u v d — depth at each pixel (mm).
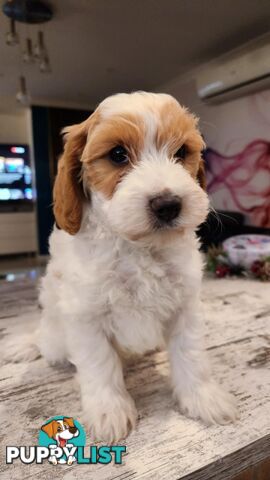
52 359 302
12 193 1627
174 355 253
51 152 1515
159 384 270
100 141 219
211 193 1171
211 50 978
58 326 291
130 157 221
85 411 231
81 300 234
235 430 215
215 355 307
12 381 281
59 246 275
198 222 212
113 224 210
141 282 232
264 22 824
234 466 197
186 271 240
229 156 1085
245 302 444
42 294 318
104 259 232
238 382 266
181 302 247
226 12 772
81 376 244
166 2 725
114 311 237
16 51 933
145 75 1169
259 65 856
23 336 346
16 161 1621
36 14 726
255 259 570
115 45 921
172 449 201
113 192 220
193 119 246
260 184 992
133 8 743
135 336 248
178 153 234
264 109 952
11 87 1260
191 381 244
